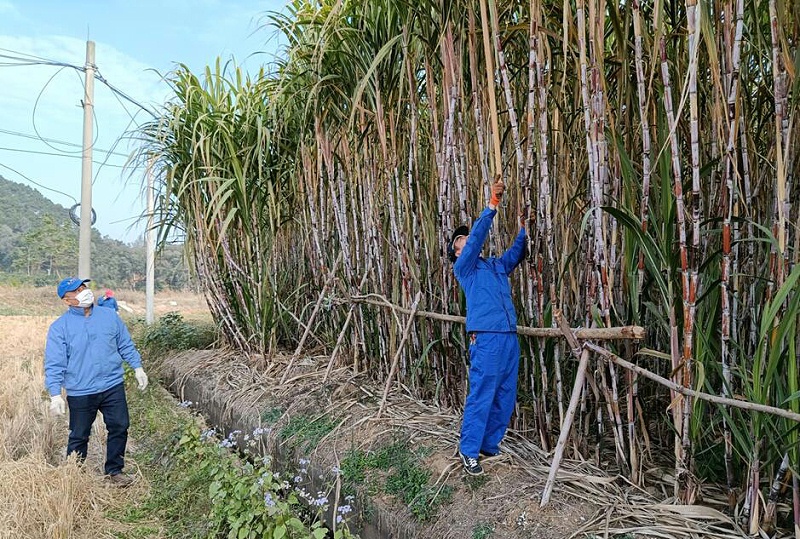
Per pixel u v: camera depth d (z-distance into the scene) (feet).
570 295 7.50
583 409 7.09
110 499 9.39
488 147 7.86
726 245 5.25
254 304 14.32
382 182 10.43
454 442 7.95
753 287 5.93
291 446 9.64
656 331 7.82
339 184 11.27
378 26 9.20
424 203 9.50
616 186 6.57
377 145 10.34
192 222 15.16
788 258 5.47
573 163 7.43
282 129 13.37
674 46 6.30
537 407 7.58
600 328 6.16
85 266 21.79
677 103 6.41
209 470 9.31
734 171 5.11
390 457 8.02
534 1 6.20
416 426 8.66
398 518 6.99
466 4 7.20
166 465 10.92
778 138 4.83
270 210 13.66
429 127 9.76
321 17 10.15
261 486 7.95
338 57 10.14
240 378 13.29
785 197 5.17
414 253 9.56
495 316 7.11
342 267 12.08
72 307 10.29
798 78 4.66
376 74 9.18
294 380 12.04
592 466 6.91
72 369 10.18
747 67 6.06
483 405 7.06
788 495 5.67
